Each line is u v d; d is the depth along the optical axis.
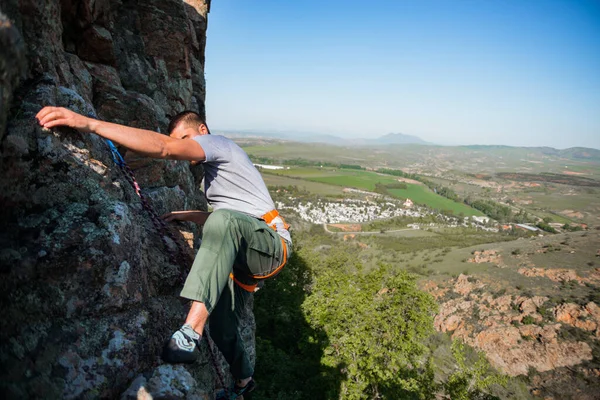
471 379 19.17
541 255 72.69
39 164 2.07
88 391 1.80
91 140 2.58
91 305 2.01
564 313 50.28
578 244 77.12
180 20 6.57
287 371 16.39
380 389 16.64
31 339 1.73
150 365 2.22
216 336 2.62
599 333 46.97
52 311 1.87
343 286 18.77
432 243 110.50
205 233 2.15
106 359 1.93
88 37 4.45
